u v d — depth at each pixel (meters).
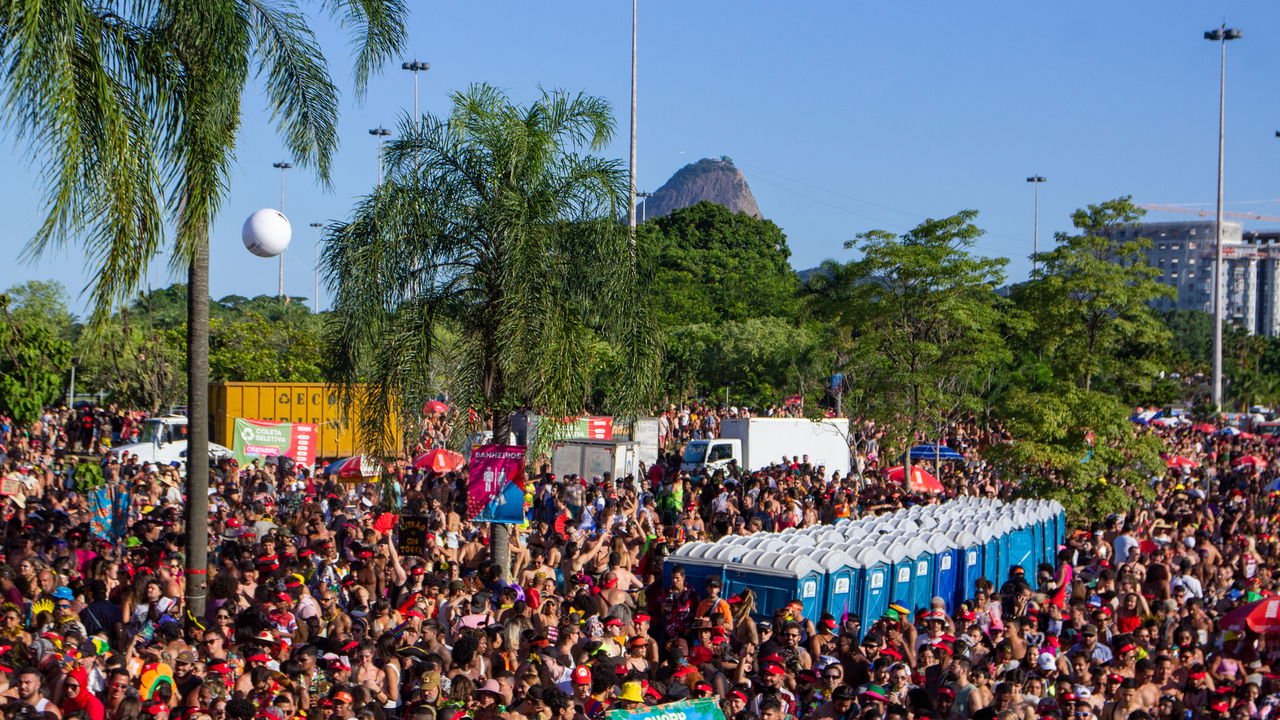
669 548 16.92
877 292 33.22
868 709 9.35
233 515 19.50
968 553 18.69
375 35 13.59
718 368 66.88
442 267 15.59
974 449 43.75
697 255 111.06
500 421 16.02
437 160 15.41
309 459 26.45
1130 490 27.62
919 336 32.84
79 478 20.75
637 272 16.34
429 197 15.25
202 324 12.27
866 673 11.55
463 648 10.19
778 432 38.50
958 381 35.91
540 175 15.55
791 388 62.94
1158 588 16.45
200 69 11.55
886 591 16.44
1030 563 21.97
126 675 9.46
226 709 8.91
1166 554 17.88
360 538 16.84
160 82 11.30
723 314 87.69
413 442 15.83
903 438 32.25
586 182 15.89
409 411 15.45
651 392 16.61
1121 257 32.31
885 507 22.80
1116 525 22.27
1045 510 23.53
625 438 36.41
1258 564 19.16
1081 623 13.74
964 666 10.73
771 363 65.75
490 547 15.97
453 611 12.67
